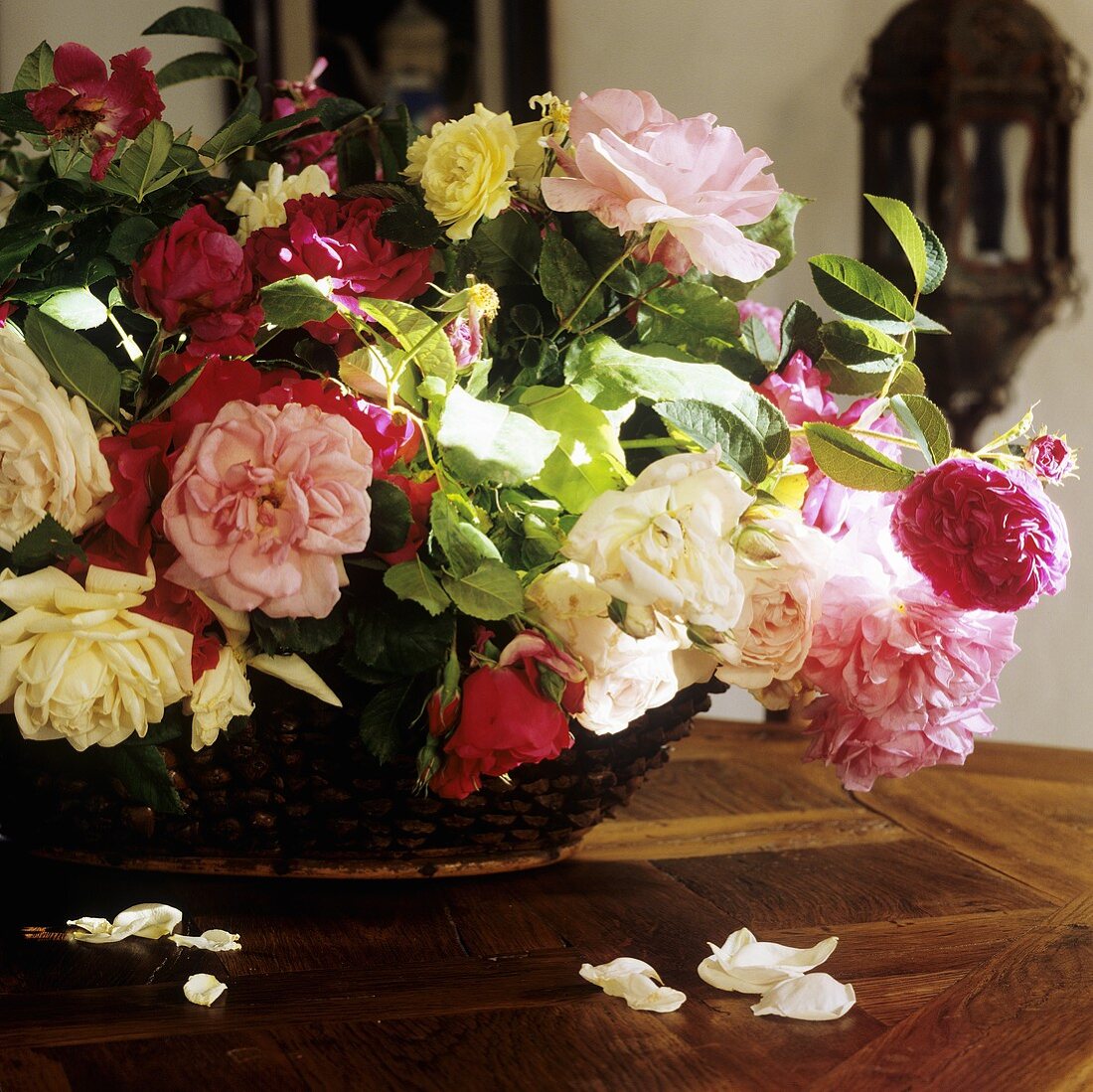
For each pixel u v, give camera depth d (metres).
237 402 1.20
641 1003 1.19
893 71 3.01
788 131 3.40
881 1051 1.15
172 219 1.34
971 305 2.97
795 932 1.28
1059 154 3.02
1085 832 1.46
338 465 1.19
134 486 1.21
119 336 1.34
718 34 3.40
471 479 1.21
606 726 1.25
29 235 1.32
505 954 1.25
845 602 1.27
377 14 3.21
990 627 1.30
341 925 1.28
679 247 1.29
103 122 1.29
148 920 1.27
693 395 1.27
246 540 1.19
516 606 1.22
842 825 1.47
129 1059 1.14
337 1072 1.13
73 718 1.21
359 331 1.25
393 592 1.24
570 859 1.39
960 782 1.57
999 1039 1.17
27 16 3.24
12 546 1.21
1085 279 3.31
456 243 1.34
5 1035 1.16
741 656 1.25
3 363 1.22
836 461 1.26
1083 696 3.42
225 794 1.29
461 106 3.24
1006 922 1.30
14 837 1.34
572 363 1.29
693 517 1.18
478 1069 1.14
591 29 3.40
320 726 1.27
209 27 1.52
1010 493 1.22
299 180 1.36
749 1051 1.15
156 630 1.21
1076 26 3.29
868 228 3.05
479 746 1.21
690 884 1.35
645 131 1.25
